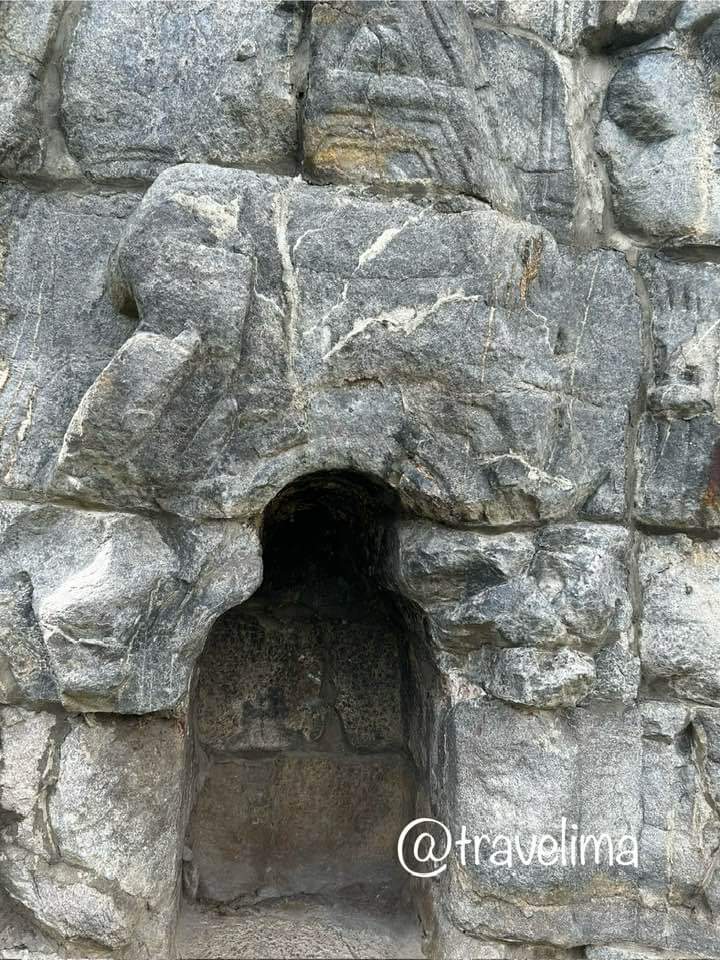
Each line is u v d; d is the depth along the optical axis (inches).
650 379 67.2
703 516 66.4
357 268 58.6
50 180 60.8
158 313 55.8
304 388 58.8
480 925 63.6
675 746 66.1
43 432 59.4
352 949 71.2
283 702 80.4
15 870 58.5
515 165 65.1
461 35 60.3
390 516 66.9
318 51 59.2
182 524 58.7
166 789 60.5
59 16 60.3
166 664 58.6
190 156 60.6
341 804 80.2
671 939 64.8
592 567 62.6
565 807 63.4
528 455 60.4
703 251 67.1
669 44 66.2
